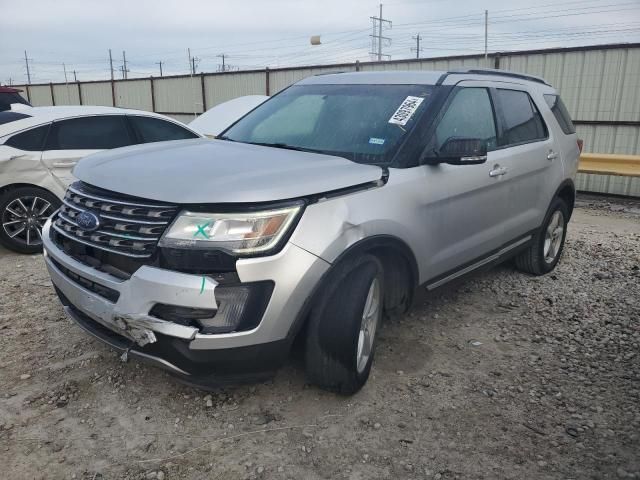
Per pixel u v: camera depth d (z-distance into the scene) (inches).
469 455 112.7
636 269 235.0
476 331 169.8
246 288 107.3
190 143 153.5
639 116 411.2
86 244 119.3
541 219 207.2
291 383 135.9
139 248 109.9
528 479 106.3
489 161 168.4
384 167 136.6
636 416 127.1
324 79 184.4
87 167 131.5
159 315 108.6
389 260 141.3
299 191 113.1
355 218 121.3
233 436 116.6
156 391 131.6
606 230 318.3
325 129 155.3
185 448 112.7
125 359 117.2
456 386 137.9
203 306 104.8
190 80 778.2
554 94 230.1
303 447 113.6
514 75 206.4
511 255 196.1
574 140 231.5
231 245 105.8
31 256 242.7
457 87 163.6
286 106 174.7
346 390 126.9
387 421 123.0
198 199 106.8
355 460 110.4
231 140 168.2
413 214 138.3
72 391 130.8
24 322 168.4
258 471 106.6
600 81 422.6
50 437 114.9
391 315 151.8
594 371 147.4
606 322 179.3
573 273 228.7
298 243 111.4
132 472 105.7
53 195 249.6
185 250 106.0
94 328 125.3
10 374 138.2
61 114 257.9
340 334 119.7
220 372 112.4
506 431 120.7
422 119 149.0
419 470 108.1
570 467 110.0
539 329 172.7
